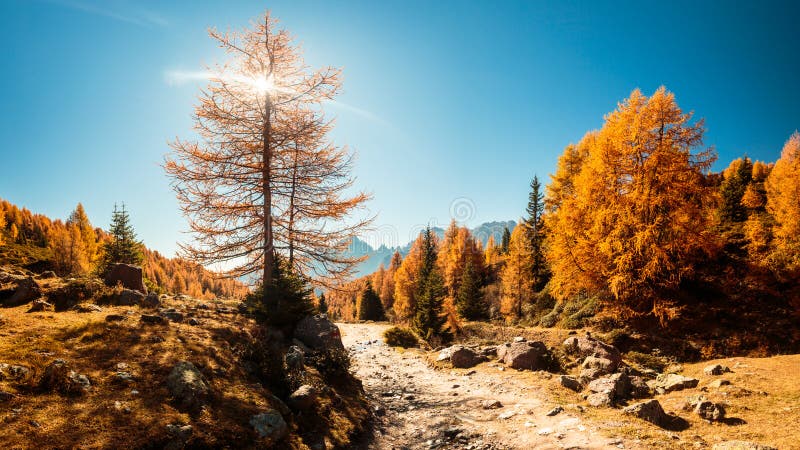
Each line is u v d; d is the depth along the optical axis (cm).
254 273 1534
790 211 2316
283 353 1091
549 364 1459
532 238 3925
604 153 2116
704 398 882
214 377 780
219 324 1121
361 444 831
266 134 1510
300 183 1570
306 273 1617
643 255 2000
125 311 1034
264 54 1553
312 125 1565
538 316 3050
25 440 463
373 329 3578
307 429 773
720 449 621
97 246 5628
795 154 3572
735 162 4747
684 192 1988
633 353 1700
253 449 623
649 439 698
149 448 529
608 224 2123
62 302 1038
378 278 8644
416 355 2058
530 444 751
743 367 1238
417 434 913
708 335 1780
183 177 1363
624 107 2120
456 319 3209
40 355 658
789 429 694
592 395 1019
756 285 2002
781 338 1641
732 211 3400
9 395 530
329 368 1112
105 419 549
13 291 1007
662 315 1873
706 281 2134
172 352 805
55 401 556
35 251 6119
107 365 694
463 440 825
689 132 1962
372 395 1216
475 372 1485
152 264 9994
